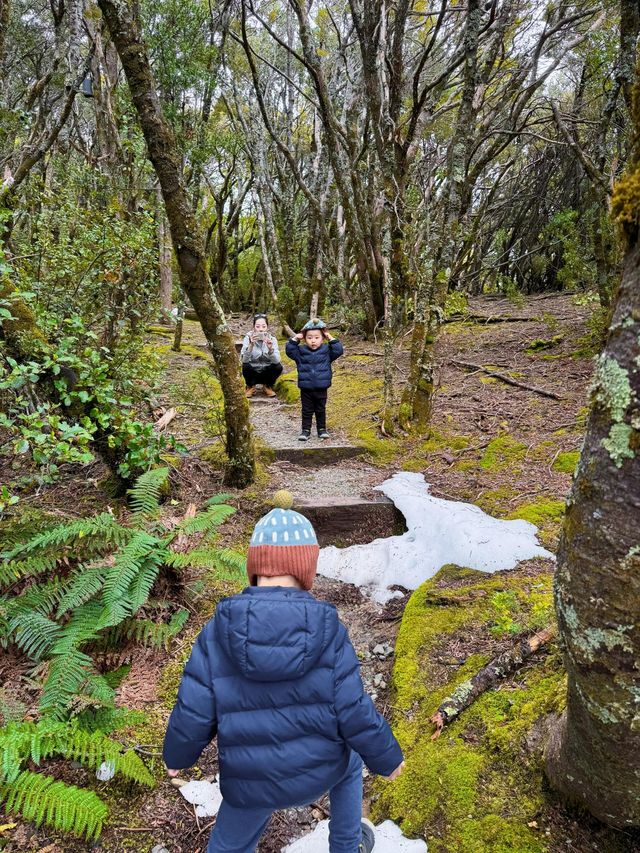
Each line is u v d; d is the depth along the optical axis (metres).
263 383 8.17
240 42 8.25
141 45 3.35
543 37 6.79
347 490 4.75
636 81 1.22
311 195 10.90
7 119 5.31
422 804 2.01
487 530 3.63
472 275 14.69
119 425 3.85
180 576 3.34
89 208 5.41
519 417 5.70
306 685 1.47
